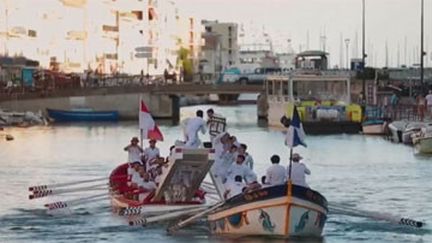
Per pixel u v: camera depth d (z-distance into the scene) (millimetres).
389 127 109688
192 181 47000
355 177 70375
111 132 125625
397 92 148125
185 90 161375
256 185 42594
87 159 85938
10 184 65875
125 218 48031
